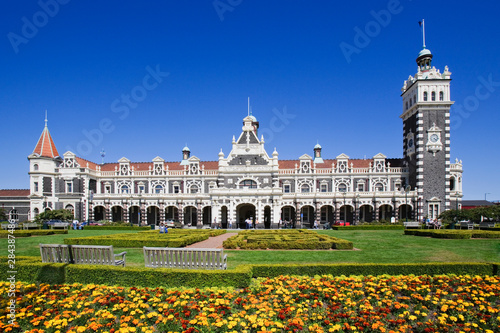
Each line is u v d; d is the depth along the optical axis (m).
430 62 81.19
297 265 19.25
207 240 39.88
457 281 17.92
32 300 14.78
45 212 71.44
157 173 88.88
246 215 82.50
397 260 25.75
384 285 16.97
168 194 81.12
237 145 82.56
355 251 30.16
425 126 78.12
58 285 16.95
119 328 12.52
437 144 77.38
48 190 84.81
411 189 80.81
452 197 85.00
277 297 15.50
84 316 13.56
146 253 19.47
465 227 55.34
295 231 50.44
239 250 30.52
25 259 20.70
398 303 14.63
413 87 81.50
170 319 13.23
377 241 38.91
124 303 14.49
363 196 77.38
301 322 12.91
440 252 29.81
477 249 31.81
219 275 17.06
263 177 80.38
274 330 12.41
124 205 82.44
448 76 78.56
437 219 69.38
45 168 84.81
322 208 82.31
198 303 14.50
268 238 36.62
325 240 34.00
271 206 72.56
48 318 13.55
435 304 14.89
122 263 21.58
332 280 17.73
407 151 84.25
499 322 13.56
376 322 13.01
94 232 56.50
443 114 77.94
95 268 17.69
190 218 85.62
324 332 12.94
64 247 19.88
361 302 15.23
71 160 85.62
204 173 87.38
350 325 13.18
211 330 12.78
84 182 84.81
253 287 16.94
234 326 13.09
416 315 14.18
